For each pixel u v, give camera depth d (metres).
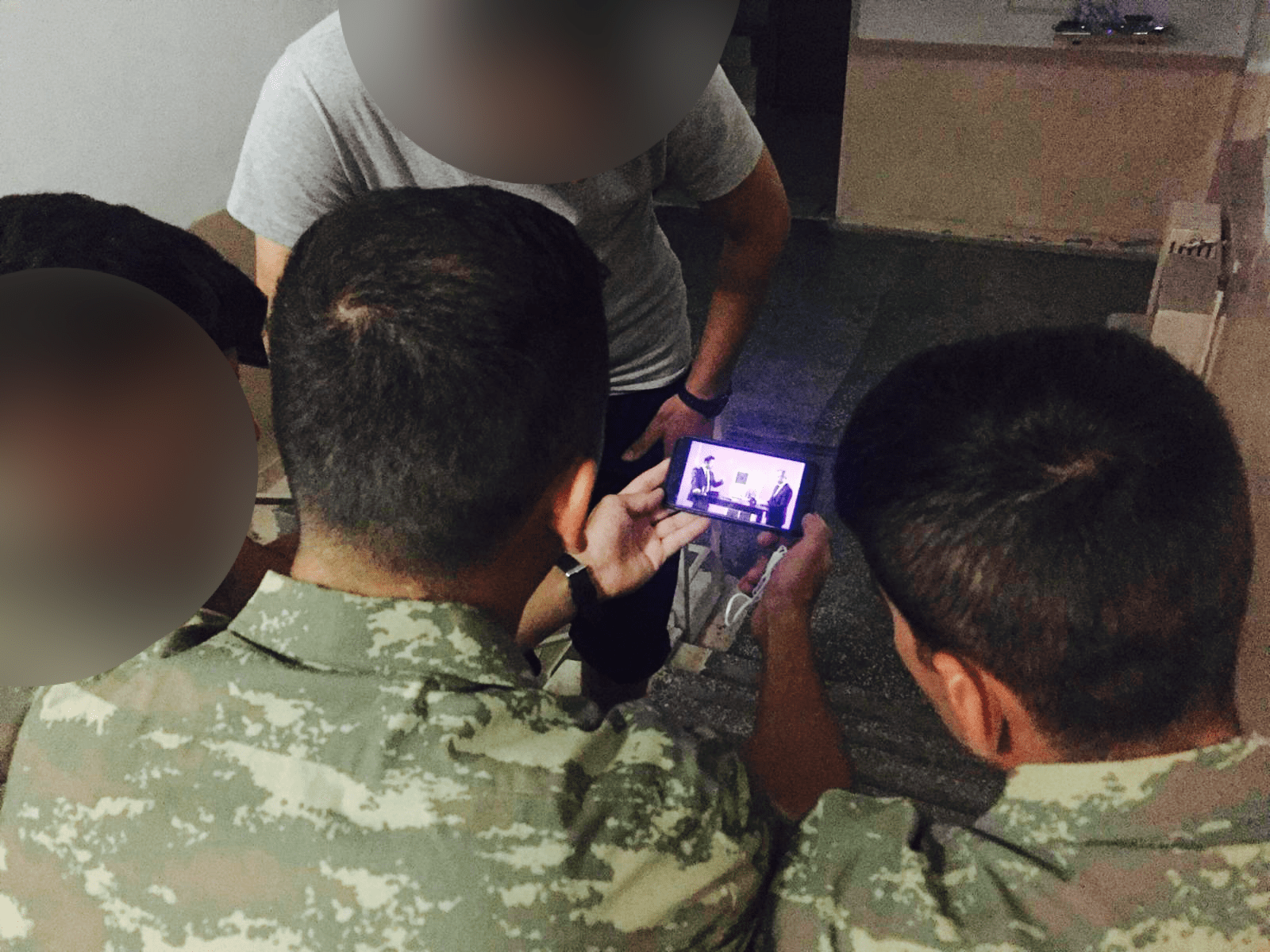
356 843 0.64
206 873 0.66
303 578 0.77
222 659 0.72
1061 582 0.64
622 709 0.77
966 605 0.67
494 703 0.70
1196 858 0.64
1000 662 0.68
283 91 1.42
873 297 4.30
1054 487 0.64
